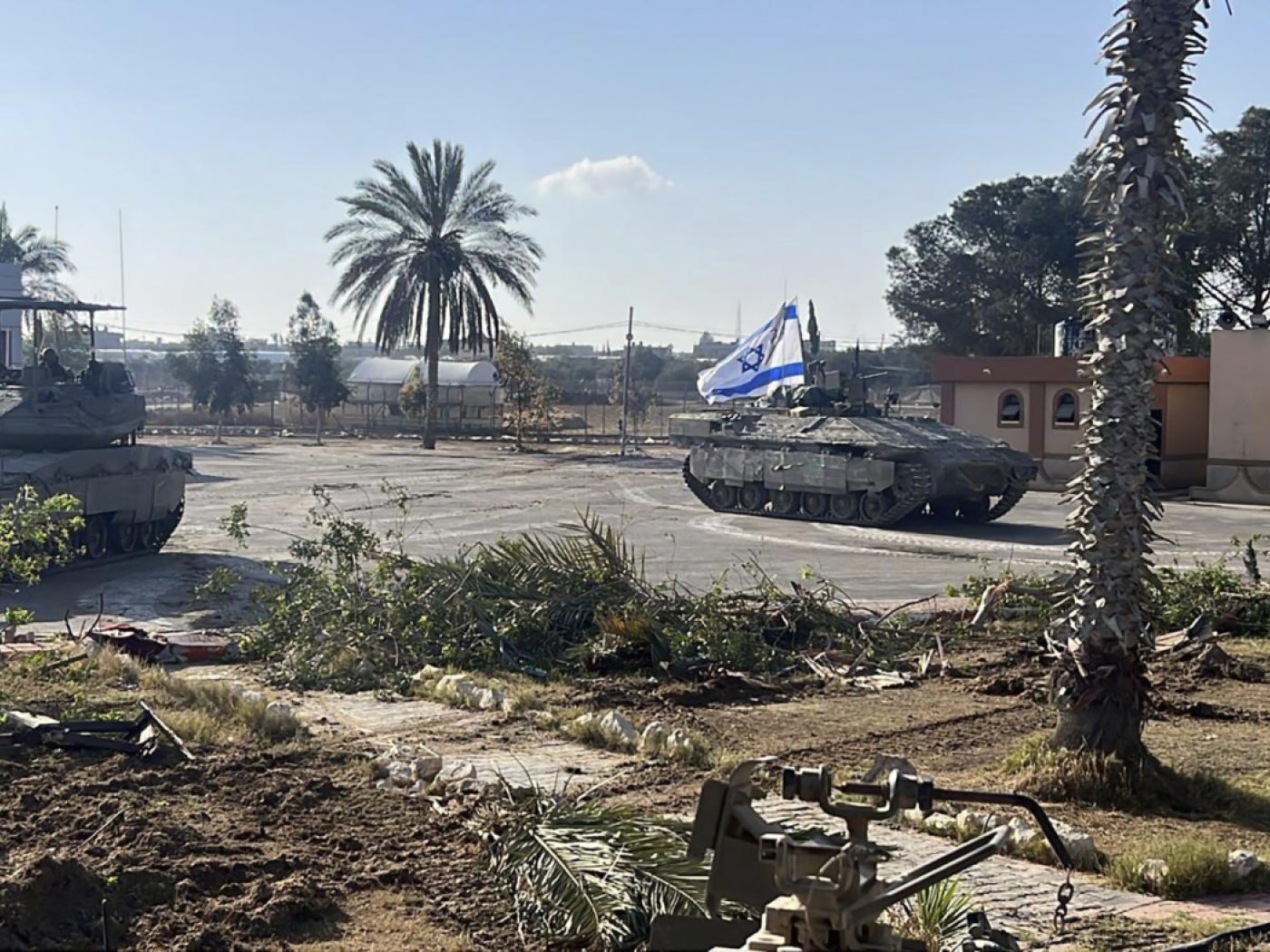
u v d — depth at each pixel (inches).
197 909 296.4
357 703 546.3
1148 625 458.9
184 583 896.9
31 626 729.6
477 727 500.4
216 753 430.9
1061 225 2568.9
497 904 305.9
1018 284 2637.8
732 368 1806.1
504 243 2509.8
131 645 633.6
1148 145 443.5
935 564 1026.7
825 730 512.1
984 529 1300.4
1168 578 772.0
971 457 1291.8
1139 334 444.1
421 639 633.0
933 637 698.8
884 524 1300.4
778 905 164.9
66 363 2780.5
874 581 931.3
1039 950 288.8
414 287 2477.9
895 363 3449.8
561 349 6722.4
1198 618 695.7
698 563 1016.2
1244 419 1588.3
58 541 672.4
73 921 282.8
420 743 470.9
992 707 555.8
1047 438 1787.6
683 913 281.0
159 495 1058.1
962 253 2694.4
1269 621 749.9
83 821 353.1
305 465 1995.6
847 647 673.0
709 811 189.5
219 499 1461.6
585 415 3046.3
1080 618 447.8
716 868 188.7
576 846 306.5
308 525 1232.2
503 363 2859.3
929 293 2721.5
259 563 1010.1
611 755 458.6
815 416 1406.3
